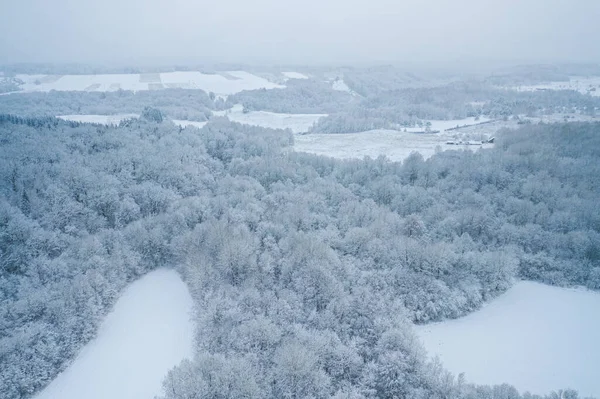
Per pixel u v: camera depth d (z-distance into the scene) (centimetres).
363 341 5669
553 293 7906
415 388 5031
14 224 7319
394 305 6362
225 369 4731
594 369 6091
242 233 7631
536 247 8700
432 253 7512
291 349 5016
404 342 5422
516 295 7844
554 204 9569
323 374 4931
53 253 7556
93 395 5544
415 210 9588
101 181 9150
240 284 6775
